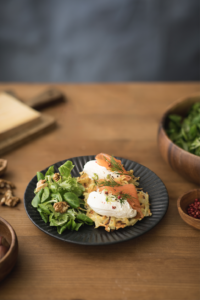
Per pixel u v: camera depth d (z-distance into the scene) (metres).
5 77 2.59
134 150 1.15
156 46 2.47
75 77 2.62
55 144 1.18
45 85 1.52
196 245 0.89
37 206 0.91
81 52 2.51
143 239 0.90
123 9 2.32
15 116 1.22
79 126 1.26
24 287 0.82
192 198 0.94
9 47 2.46
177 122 1.09
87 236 0.87
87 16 2.35
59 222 0.88
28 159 1.12
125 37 2.44
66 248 0.88
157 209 0.92
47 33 2.42
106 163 0.98
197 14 2.32
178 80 2.62
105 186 0.92
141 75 2.61
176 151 0.98
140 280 0.83
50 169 0.97
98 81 2.62
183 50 2.48
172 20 2.36
